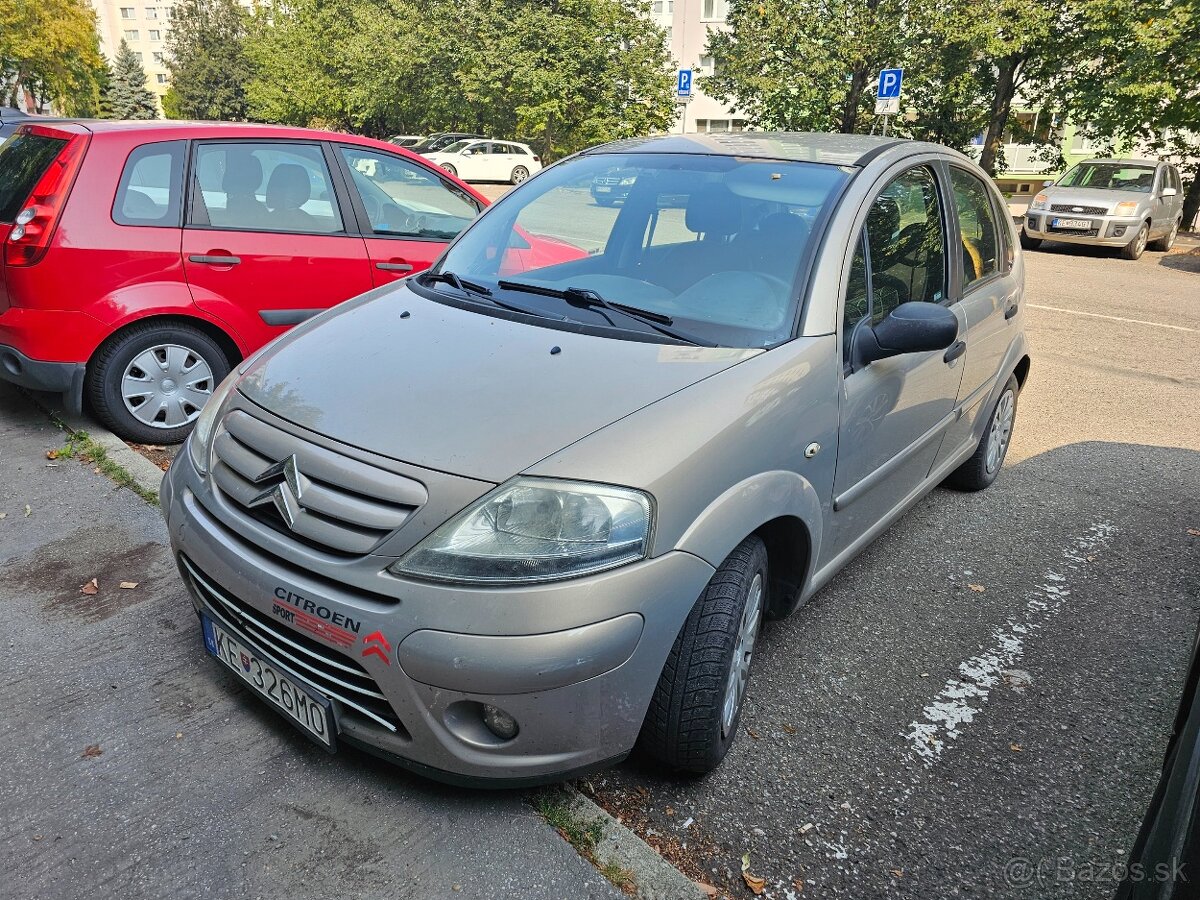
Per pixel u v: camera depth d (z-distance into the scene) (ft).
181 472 8.33
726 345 8.29
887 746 8.66
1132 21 57.72
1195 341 28.84
